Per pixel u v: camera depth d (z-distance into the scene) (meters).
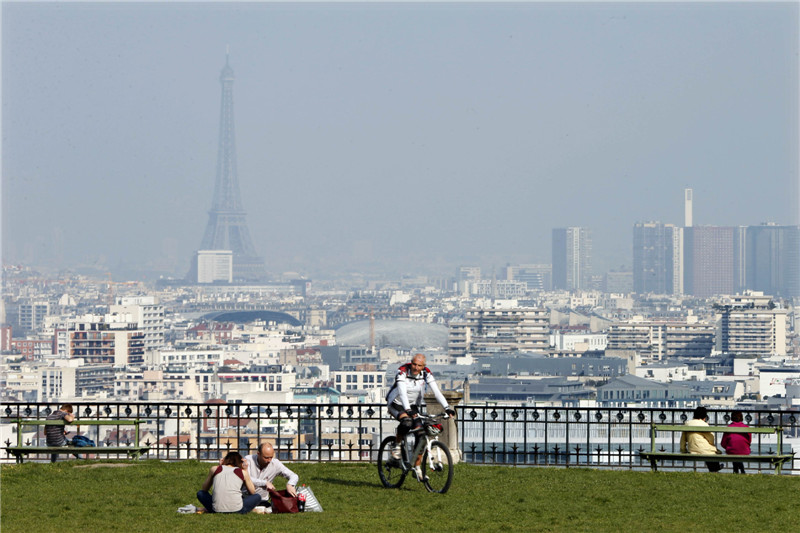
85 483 47.28
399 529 37.59
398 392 45.28
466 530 37.50
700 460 49.88
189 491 45.31
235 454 41.53
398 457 45.78
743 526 38.34
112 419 56.47
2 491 44.97
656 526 38.19
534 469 51.03
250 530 37.22
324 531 37.19
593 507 41.81
